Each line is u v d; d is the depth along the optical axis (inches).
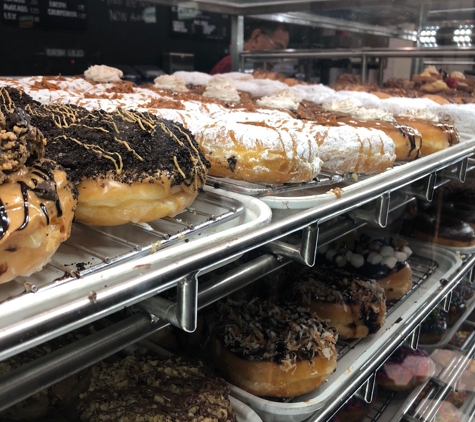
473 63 29.2
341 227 15.6
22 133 7.6
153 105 17.4
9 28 26.5
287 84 31.7
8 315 6.0
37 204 7.5
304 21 34.2
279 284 16.0
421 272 20.6
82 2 28.9
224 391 11.5
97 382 10.8
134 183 9.4
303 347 13.0
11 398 7.9
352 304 15.4
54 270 8.2
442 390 18.5
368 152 15.6
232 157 13.2
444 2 27.1
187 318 8.6
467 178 22.7
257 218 10.4
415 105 24.1
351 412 15.5
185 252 8.3
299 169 13.4
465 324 22.2
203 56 37.3
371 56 32.6
